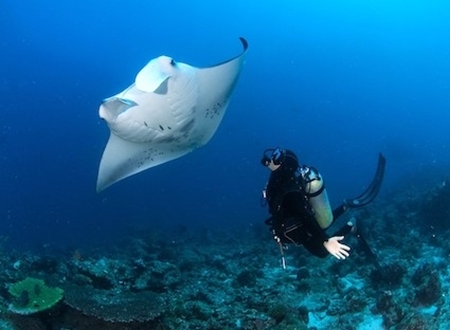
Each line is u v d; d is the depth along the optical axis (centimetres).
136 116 391
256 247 1112
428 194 1111
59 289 504
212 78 436
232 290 715
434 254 762
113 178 504
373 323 539
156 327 514
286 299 639
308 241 389
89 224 2473
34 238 2128
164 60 381
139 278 698
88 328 494
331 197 2502
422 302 555
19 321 485
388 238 903
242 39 447
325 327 560
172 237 1475
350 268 753
